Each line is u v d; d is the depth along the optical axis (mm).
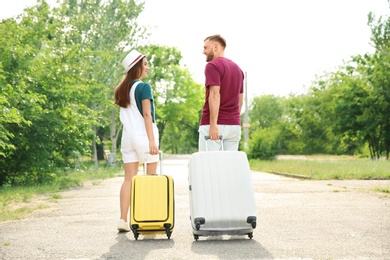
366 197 11234
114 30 36750
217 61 6488
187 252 5414
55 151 21031
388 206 9438
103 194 13844
